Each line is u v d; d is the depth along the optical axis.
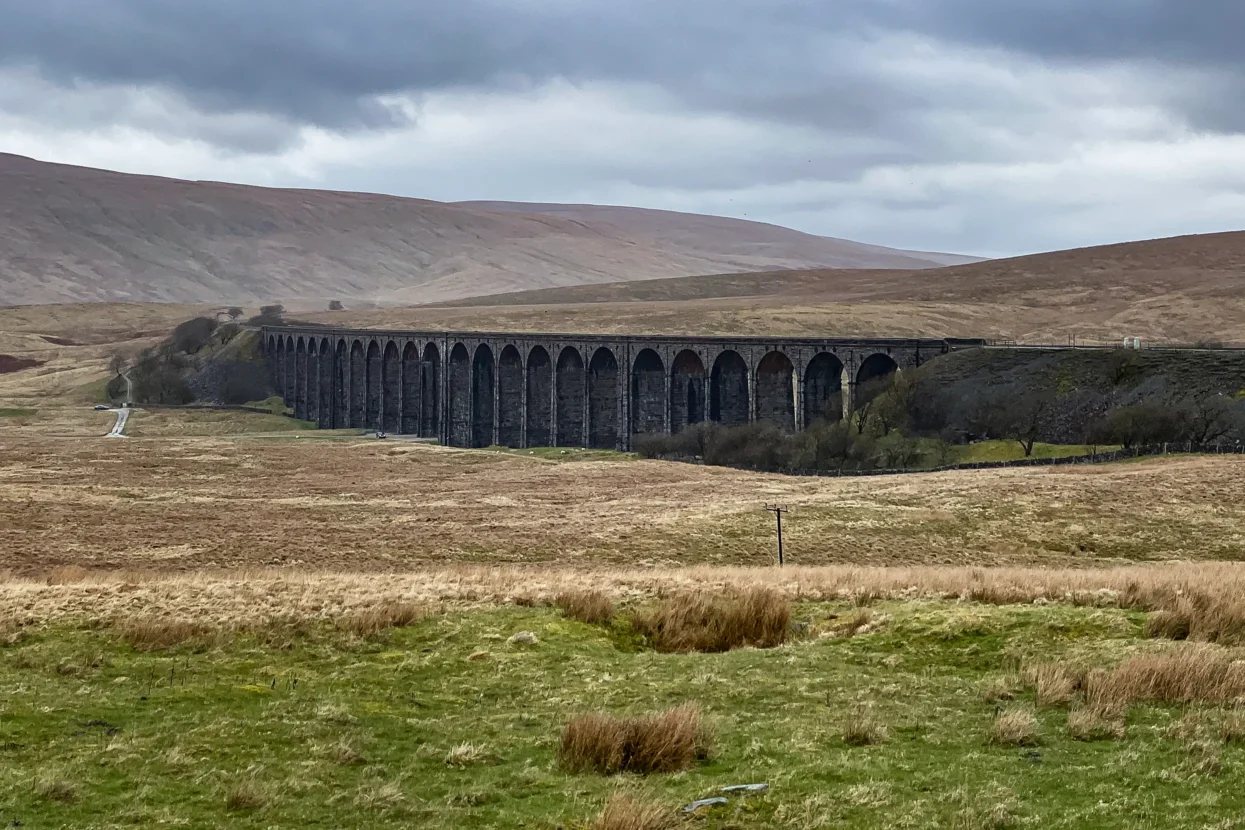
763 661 24.08
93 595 29.69
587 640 26.19
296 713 20.48
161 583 32.41
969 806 15.50
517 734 19.53
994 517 63.50
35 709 20.22
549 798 16.55
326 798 16.55
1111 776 16.58
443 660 24.19
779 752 18.20
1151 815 15.05
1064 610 27.14
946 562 54.91
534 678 22.95
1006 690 21.28
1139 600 28.14
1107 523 62.03
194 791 16.81
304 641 25.48
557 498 79.06
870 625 26.61
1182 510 63.91
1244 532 59.94
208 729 19.41
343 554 54.41
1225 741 17.91
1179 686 20.34
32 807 15.94
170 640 25.20
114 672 23.11
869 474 88.69
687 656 25.00
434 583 32.81
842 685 22.11
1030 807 15.48
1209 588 28.70
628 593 30.67
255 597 29.61
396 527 63.53
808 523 61.94
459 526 63.47
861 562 54.38
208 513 71.38
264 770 17.56
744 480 87.00
